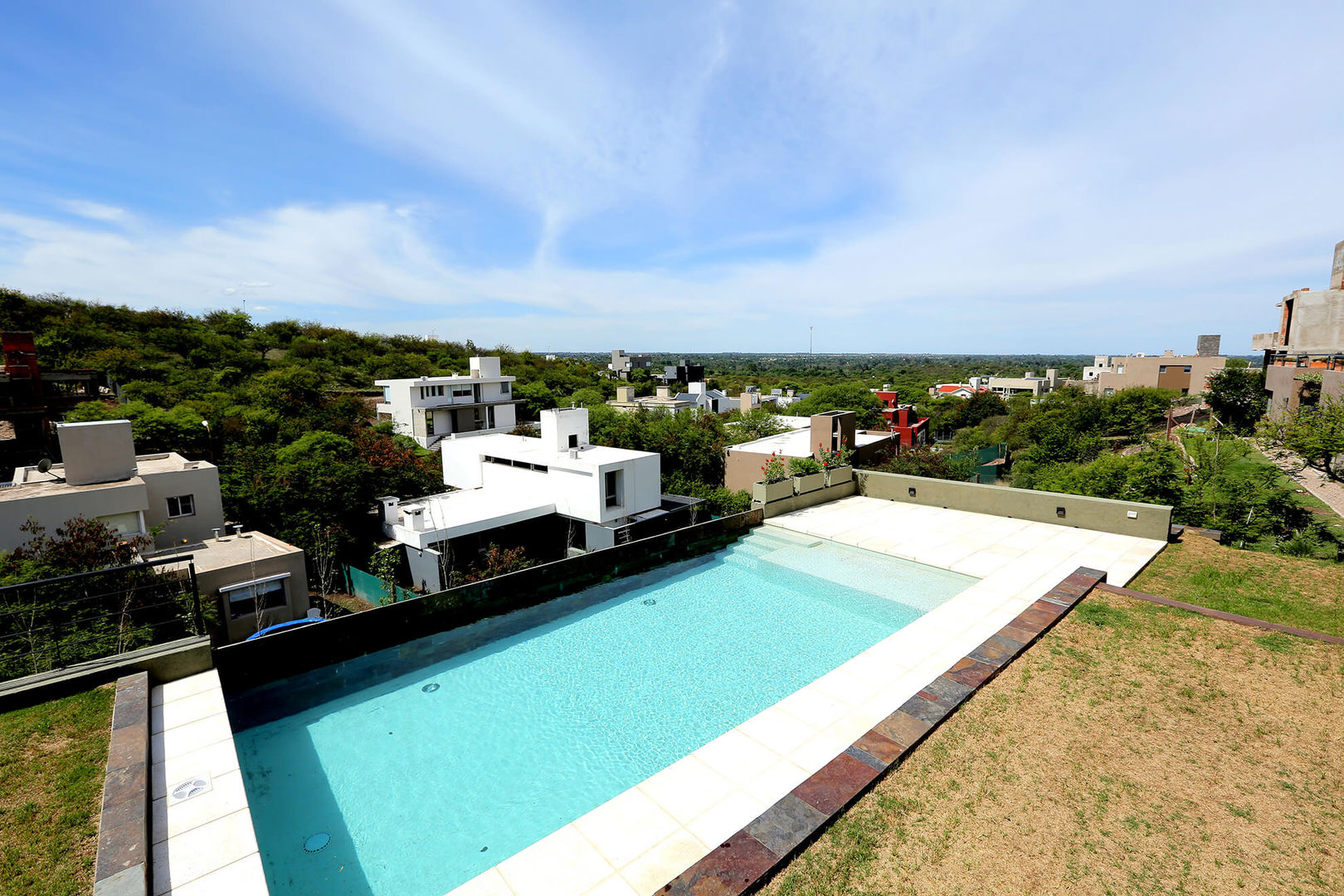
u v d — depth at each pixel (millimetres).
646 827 4707
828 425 23984
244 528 18906
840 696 6547
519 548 19578
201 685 5805
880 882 3979
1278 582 9156
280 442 27734
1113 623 7754
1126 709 5910
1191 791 4781
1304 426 18469
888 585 10719
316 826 5570
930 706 5891
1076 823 4465
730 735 5906
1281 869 4020
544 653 8812
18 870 3477
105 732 4805
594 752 6637
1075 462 30469
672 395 66938
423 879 4953
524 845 5332
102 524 13312
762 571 11617
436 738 6895
